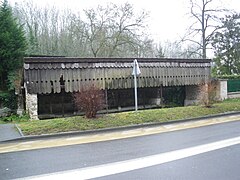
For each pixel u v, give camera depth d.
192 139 10.48
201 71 24.83
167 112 16.92
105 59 19.98
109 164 7.28
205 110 18.36
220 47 40.69
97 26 34.62
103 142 10.38
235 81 29.58
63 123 13.44
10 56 23.12
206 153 8.23
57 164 7.44
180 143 9.78
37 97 19.47
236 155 7.95
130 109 23.09
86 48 36.44
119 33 34.12
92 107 14.58
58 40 38.53
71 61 18.86
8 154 8.79
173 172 6.48
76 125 13.22
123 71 20.67
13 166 7.37
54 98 21.41
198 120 16.17
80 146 9.75
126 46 34.75
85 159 7.88
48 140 11.12
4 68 23.34
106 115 15.33
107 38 34.19
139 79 21.27
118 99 23.69
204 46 35.12
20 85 21.67
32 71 17.83
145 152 8.53
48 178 6.30
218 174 6.26
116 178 6.16
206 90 21.47
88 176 6.36
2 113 20.50
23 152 9.02
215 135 11.20
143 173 6.46
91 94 14.66
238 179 5.91
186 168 6.77
